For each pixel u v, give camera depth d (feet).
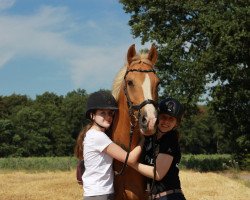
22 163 97.50
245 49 86.89
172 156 15.53
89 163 15.40
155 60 16.31
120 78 16.22
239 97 93.45
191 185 52.65
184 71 93.30
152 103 14.79
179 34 99.45
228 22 85.97
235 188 50.39
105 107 15.39
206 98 96.27
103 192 15.21
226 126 104.83
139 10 103.30
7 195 45.24
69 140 280.51
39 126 269.85
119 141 16.03
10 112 297.33
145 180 16.28
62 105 296.92
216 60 87.92
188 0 94.32
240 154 104.58
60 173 78.23
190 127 285.23
